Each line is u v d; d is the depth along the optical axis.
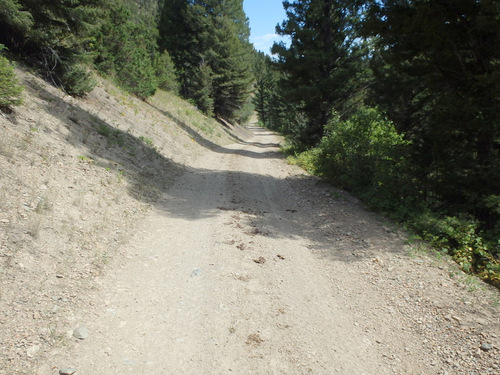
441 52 8.43
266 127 92.19
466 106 7.64
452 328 4.39
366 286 5.65
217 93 46.81
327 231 8.27
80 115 11.87
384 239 7.57
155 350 3.77
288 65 21.78
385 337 4.38
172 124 23.09
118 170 9.78
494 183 7.68
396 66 9.80
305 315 4.79
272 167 18.52
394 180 9.88
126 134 13.70
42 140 8.17
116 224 6.87
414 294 5.29
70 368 3.26
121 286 4.94
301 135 24.66
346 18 20.33
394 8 8.76
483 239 7.38
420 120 15.46
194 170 14.98
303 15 22.17
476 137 8.35
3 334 3.37
